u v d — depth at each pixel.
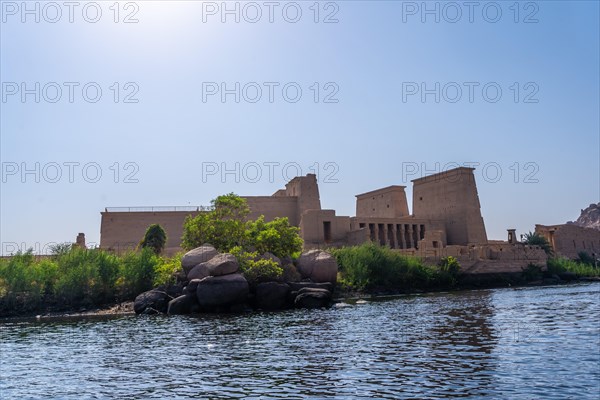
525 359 17.56
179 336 26.66
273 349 21.47
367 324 28.83
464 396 13.39
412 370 16.48
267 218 83.69
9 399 14.85
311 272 47.75
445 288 64.56
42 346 24.98
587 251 102.06
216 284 39.53
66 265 48.62
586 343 20.33
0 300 44.75
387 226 86.69
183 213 77.62
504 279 70.69
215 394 14.50
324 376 16.14
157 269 46.75
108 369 18.64
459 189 89.25
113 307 45.59
